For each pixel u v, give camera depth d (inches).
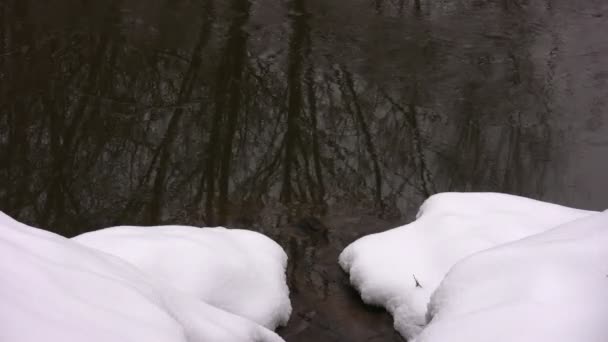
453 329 113.0
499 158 451.5
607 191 417.4
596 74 533.3
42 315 85.2
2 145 450.6
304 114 495.5
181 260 207.3
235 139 470.3
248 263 225.8
